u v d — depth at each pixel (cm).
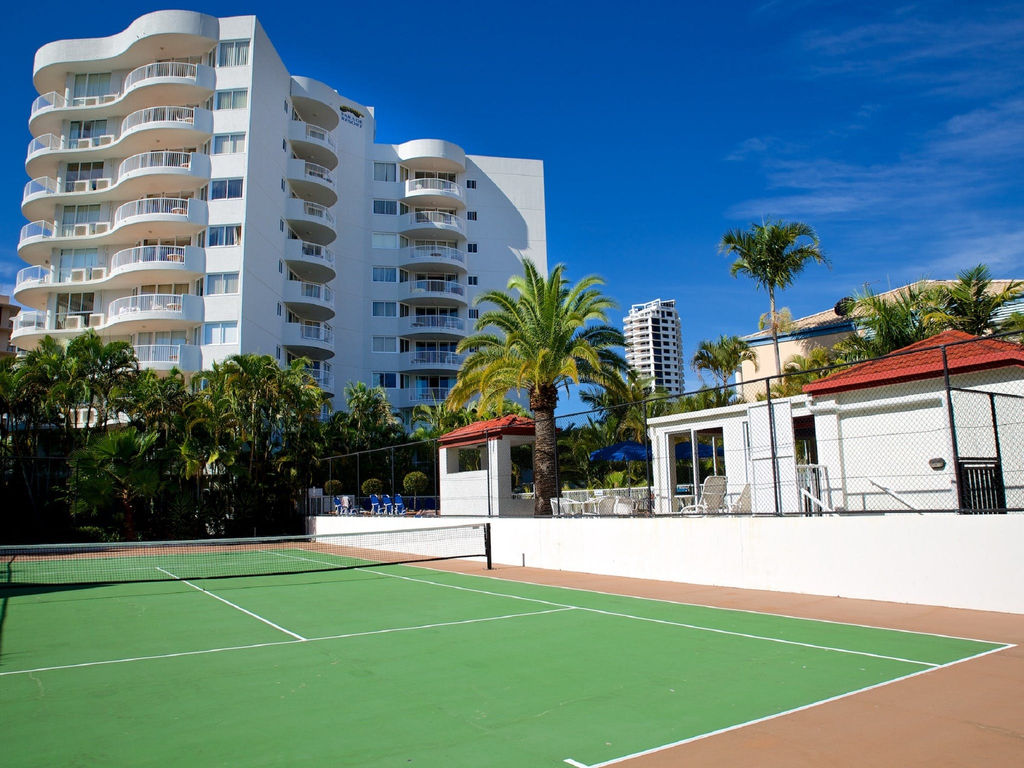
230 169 4550
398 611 1257
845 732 562
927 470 1436
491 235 6544
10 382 3262
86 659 904
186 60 4769
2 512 3269
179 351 4322
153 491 3161
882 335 2442
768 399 1362
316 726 610
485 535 1970
